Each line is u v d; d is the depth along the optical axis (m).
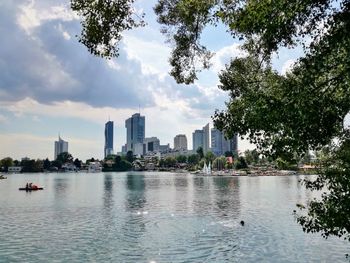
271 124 10.87
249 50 17.42
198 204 72.75
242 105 11.58
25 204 76.56
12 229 47.22
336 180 12.28
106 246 37.53
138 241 39.50
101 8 12.91
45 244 38.66
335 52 10.37
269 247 36.09
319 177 13.49
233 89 18.30
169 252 34.81
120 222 51.91
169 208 66.81
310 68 10.69
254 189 114.69
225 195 93.81
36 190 120.81
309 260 31.59
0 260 32.88
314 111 10.52
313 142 11.16
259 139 11.40
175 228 46.66
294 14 10.06
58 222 52.44
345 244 36.03
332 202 12.39
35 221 53.56
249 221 51.09
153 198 87.81
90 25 13.12
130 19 13.27
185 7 16.05
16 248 37.09
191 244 37.78
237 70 18.27
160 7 17.92
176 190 114.81
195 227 47.16
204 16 15.44
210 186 133.38
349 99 10.83
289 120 10.67
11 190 122.38
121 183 164.62
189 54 18.89
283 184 140.38
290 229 44.41
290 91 10.95
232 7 14.40
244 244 37.50
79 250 36.06
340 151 12.70
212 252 34.59
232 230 44.81
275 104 10.89
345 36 9.70
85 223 51.38
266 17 10.35
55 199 87.69
